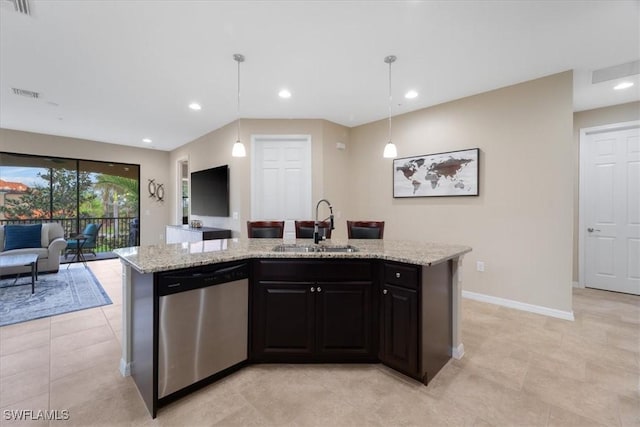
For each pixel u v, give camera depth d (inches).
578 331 105.0
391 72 118.0
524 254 126.0
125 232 259.8
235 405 66.5
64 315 118.1
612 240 152.3
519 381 75.7
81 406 65.6
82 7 79.2
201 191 215.8
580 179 158.9
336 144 185.2
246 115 171.0
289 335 82.0
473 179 139.3
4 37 93.0
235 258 76.6
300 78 123.4
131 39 94.9
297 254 80.0
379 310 81.4
